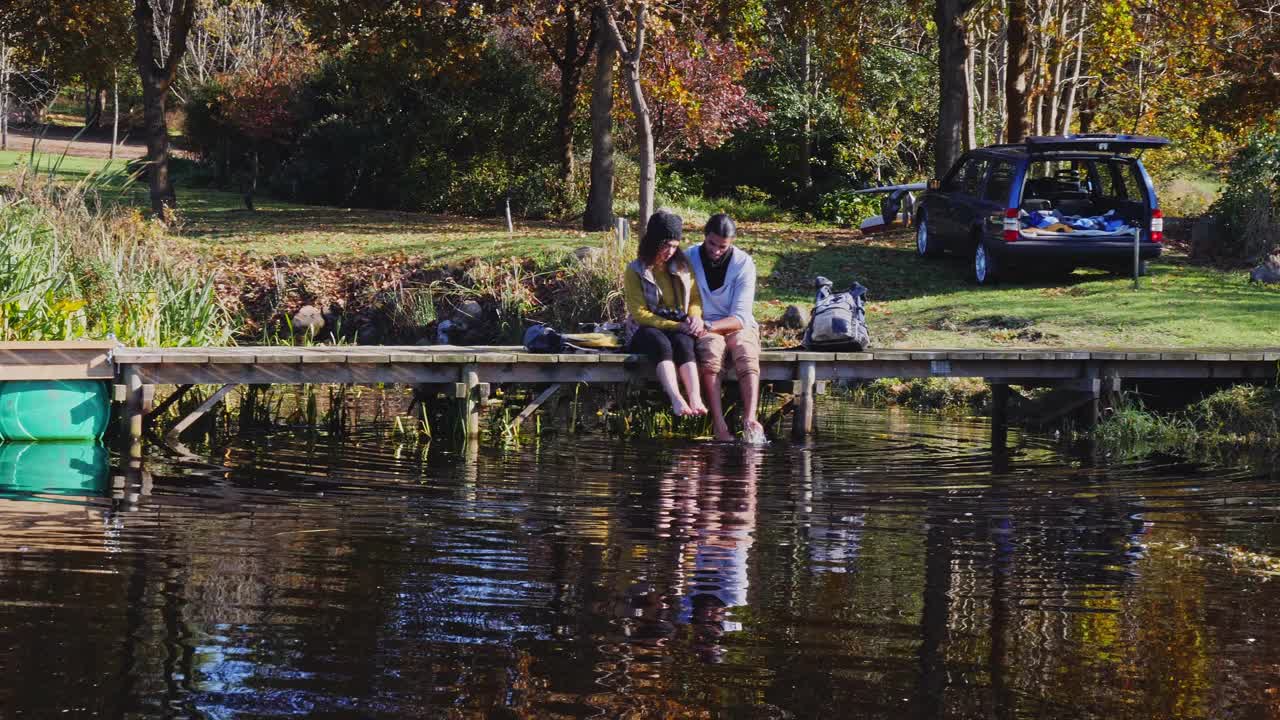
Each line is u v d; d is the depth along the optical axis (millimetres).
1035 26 25359
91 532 5848
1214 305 14992
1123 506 7078
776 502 7008
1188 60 26672
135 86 49250
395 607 4680
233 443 9203
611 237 17156
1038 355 10930
